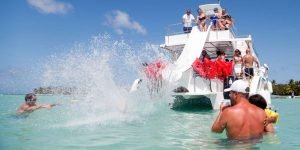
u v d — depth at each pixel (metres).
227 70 11.36
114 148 4.82
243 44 13.27
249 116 4.98
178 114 9.81
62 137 5.68
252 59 11.36
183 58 12.34
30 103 8.79
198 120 8.32
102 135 5.89
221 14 13.73
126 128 6.79
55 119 7.84
